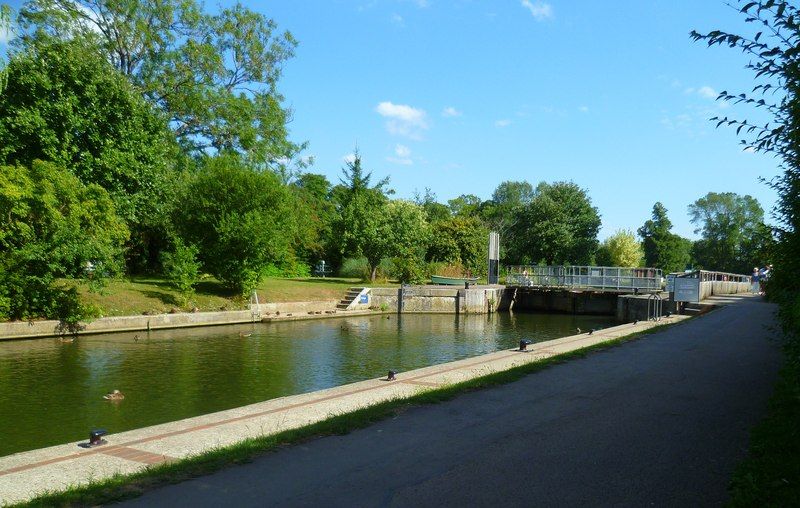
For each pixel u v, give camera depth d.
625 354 13.26
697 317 22.20
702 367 11.50
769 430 6.34
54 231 21.91
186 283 29.64
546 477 5.37
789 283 7.14
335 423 7.28
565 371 11.15
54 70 25.56
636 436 6.71
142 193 28.64
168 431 7.74
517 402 8.58
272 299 35.22
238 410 8.97
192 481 5.28
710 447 6.26
